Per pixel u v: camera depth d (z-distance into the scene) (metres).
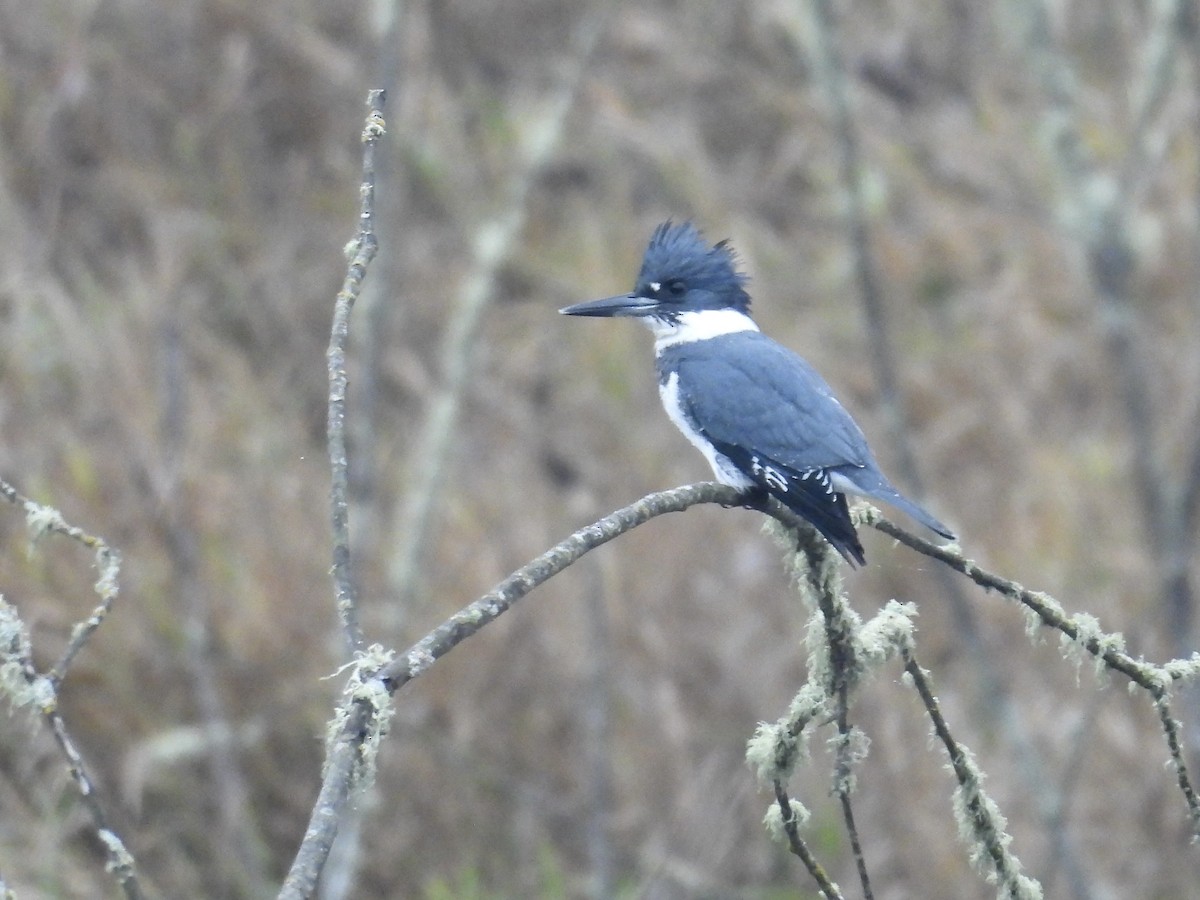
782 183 16.08
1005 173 15.89
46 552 10.34
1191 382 12.98
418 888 9.99
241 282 14.03
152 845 9.58
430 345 14.05
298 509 11.33
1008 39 15.67
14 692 4.04
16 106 14.40
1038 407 13.73
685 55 16.97
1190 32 10.91
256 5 15.74
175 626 10.27
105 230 14.13
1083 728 9.60
